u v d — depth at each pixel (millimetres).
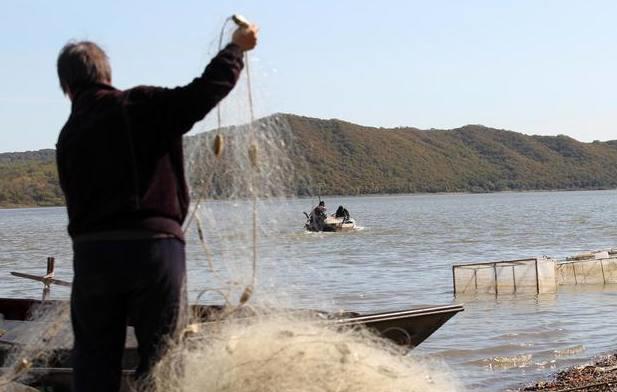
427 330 6785
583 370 11766
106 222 3975
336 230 55219
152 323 4105
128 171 3994
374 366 4785
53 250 46312
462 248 40688
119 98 4074
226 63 4059
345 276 27031
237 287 5203
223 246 5195
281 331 4785
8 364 6441
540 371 12094
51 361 6156
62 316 6082
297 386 4441
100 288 4027
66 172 4105
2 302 8906
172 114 3984
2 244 53094
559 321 16547
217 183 4941
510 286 20531
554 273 20641
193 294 5641
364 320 6051
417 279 26094
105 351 4176
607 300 19375
